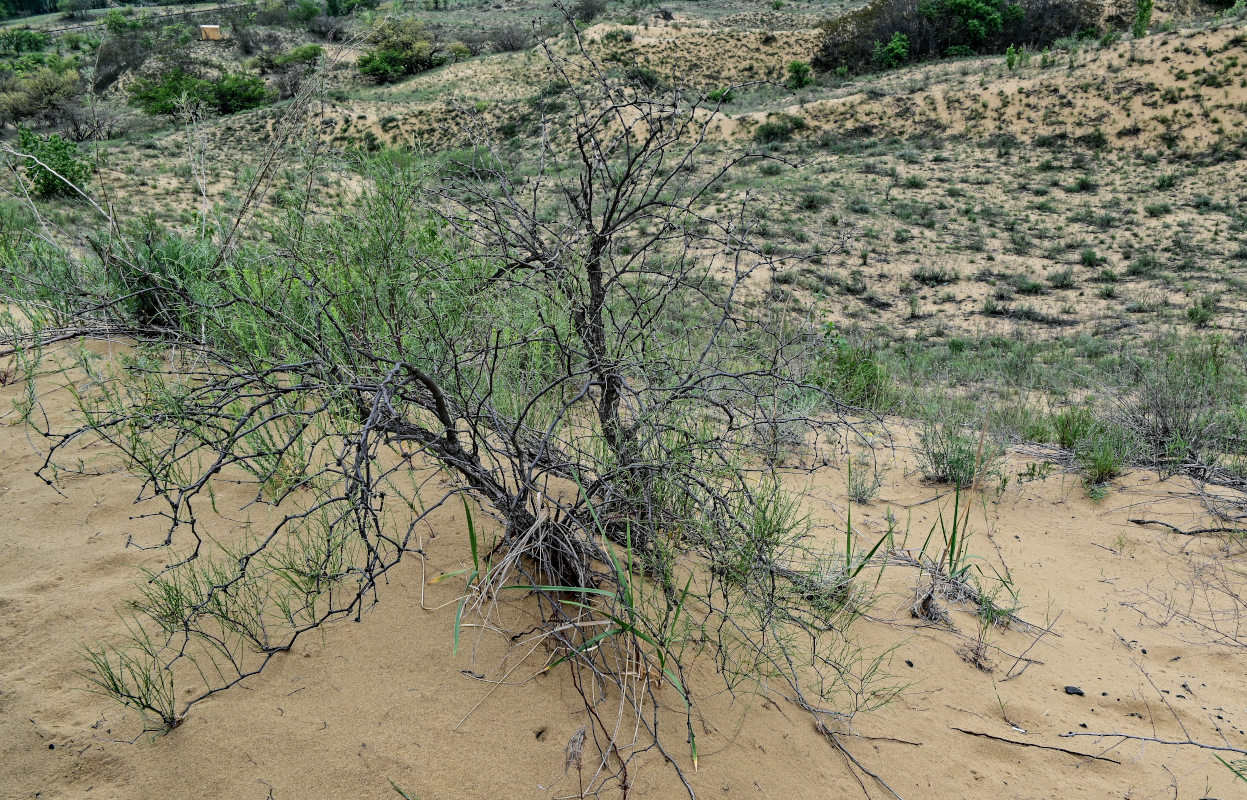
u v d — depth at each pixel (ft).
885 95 143.43
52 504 9.02
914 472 15.83
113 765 5.83
